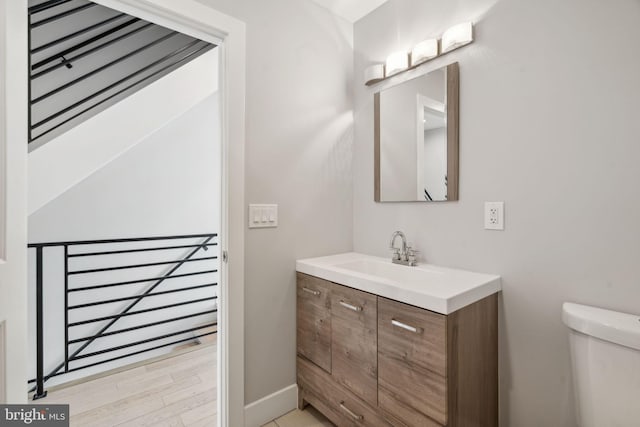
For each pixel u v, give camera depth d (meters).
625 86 1.08
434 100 1.66
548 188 1.27
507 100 1.39
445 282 1.30
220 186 1.56
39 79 2.27
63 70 2.36
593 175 1.15
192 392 1.96
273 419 1.70
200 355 2.49
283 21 1.75
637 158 1.06
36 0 2.26
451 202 1.60
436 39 1.66
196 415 1.74
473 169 1.51
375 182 1.98
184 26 1.43
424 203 1.72
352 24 2.13
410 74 1.80
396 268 1.71
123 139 2.24
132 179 2.82
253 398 1.64
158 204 2.99
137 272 2.98
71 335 2.71
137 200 2.88
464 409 1.17
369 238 2.04
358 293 1.40
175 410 1.78
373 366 1.33
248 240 1.62
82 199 2.63
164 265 3.13
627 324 0.98
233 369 1.55
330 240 2.00
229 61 1.51
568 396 1.22
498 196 1.42
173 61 2.54
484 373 1.30
